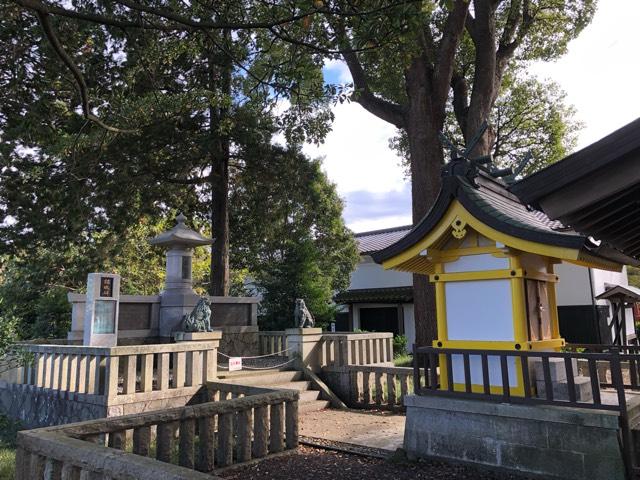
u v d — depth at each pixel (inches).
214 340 378.3
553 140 729.6
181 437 204.1
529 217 251.8
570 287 692.1
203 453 210.4
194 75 537.3
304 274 593.9
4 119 393.7
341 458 230.5
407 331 817.5
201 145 525.7
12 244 515.2
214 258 621.0
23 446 159.9
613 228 172.2
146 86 494.0
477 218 214.7
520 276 213.6
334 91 274.4
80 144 415.5
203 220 705.0
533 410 189.6
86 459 134.8
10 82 335.3
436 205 224.8
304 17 212.1
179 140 522.9
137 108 407.2
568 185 119.8
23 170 490.0
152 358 301.0
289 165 592.1
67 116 429.7
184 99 431.8
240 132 546.6
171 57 408.2
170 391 301.7
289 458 231.8
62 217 518.9
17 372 375.2
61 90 394.9
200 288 944.3
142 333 446.0
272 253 730.2
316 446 251.4
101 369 289.6
